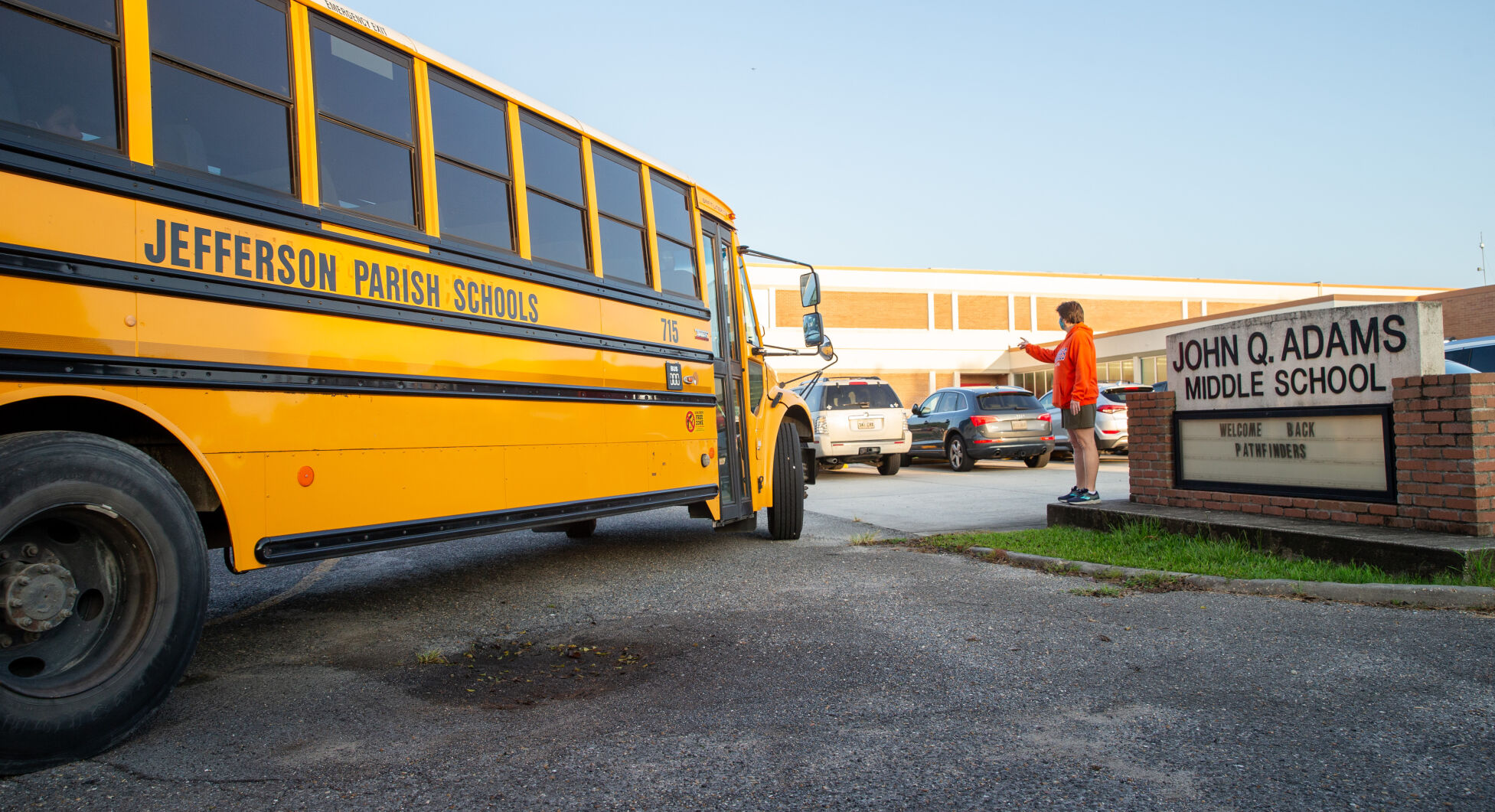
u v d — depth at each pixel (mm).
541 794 2744
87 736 2982
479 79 4898
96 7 3154
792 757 3012
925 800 2658
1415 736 3062
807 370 44969
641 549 7781
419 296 4371
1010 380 48906
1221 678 3748
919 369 47406
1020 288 49156
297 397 3758
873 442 16109
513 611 5410
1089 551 6488
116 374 3107
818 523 9500
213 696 3791
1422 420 5750
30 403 3113
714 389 7164
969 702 3543
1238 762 2887
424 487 4355
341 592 6062
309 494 3797
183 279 3340
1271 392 6820
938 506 10969
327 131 3988
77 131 3070
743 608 5344
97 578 3119
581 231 5672
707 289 7305
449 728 3363
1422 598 4816
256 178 3666
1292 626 4500
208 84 3510
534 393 5098
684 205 7039
